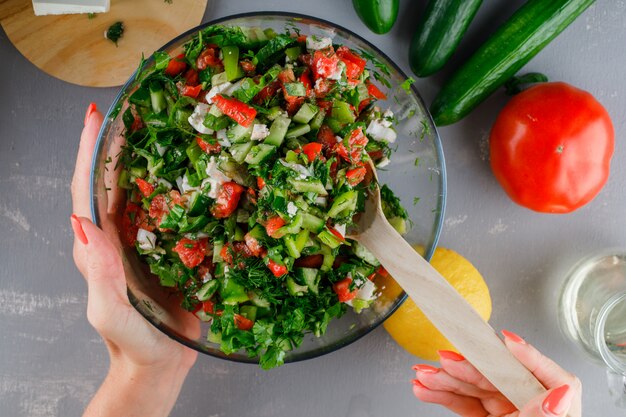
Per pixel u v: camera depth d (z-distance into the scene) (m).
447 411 1.53
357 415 1.54
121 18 1.42
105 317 1.24
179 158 1.15
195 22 1.43
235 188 1.11
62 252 1.50
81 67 1.43
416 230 1.32
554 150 1.35
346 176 1.12
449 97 1.39
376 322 1.25
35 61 1.42
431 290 1.13
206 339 1.26
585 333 1.46
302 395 1.54
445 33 1.33
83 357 1.52
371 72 1.28
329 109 1.14
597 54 1.51
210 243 1.17
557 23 1.33
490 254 1.53
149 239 1.19
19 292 1.50
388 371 1.53
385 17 1.35
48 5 1.37
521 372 1.09
